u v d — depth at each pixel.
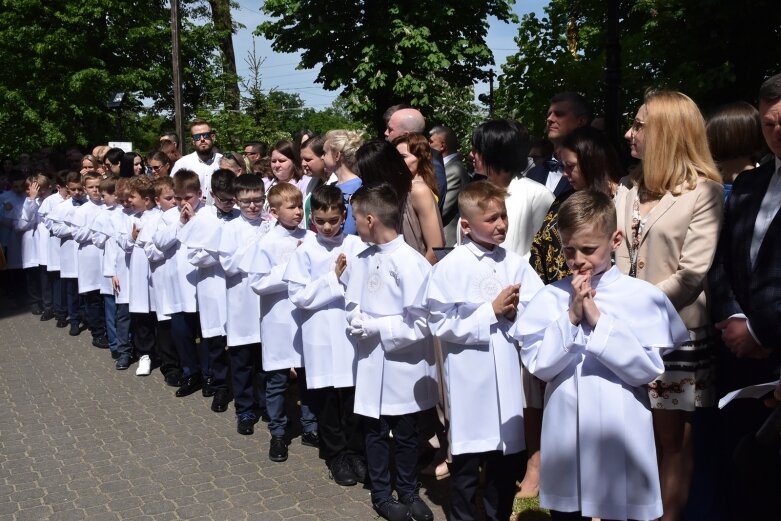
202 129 8.25
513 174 4.25
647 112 3.35
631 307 2.95
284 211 5.07
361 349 4.07
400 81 17.11
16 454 5.23
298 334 5.05
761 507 2.86
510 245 4.23
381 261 3.96
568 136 3.75
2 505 4.43
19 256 11.16
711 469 3.66
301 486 4.59
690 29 8.24
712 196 3.23
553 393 3.04
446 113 20.25
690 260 3.21
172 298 6.43
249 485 4.62
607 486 2.92
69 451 5.26
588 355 2.97
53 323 9.73
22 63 20.00
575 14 11.06
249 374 5.54
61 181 9.50
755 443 2.81
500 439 3.48
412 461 4.02
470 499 3.54
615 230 2.98
